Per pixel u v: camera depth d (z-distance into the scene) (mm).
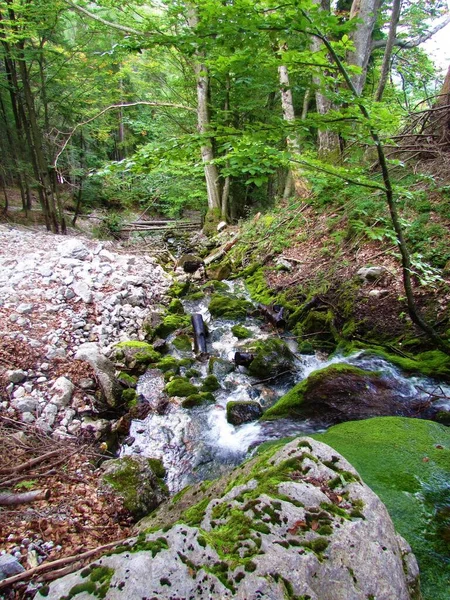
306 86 2684
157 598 1250
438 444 2863
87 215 16312
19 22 8875
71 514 2752
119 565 1372
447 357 4496
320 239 8328
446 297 5008
